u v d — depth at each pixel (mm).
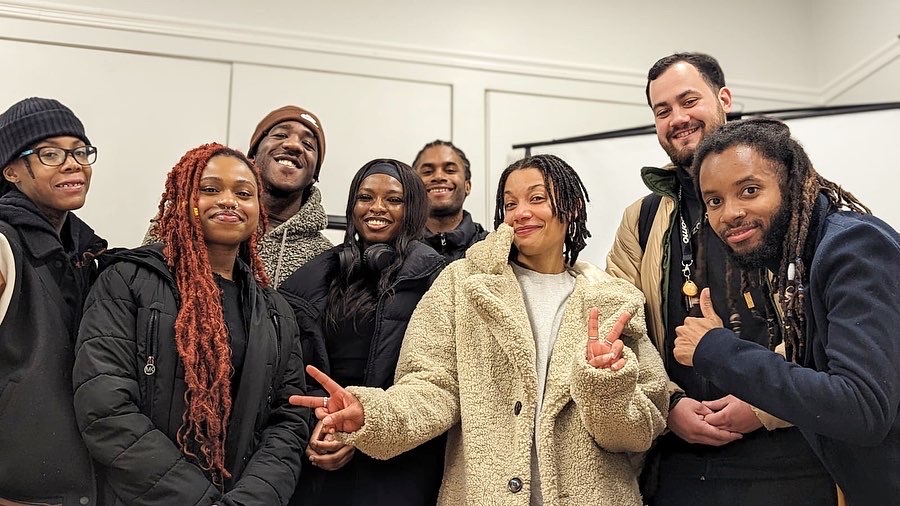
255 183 1837
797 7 3994
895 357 1310
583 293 1774
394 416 1586
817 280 1432
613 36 3766
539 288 1853
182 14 3287
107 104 3117
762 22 3963
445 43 3564
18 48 3070
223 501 1497
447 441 1794
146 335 1572
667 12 3854
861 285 1359
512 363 1686
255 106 3273
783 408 1374
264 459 1595
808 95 3914
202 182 1763
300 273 2051
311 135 2549
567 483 1615
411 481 1778
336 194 3273
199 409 1561
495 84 3562
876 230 1400
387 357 1869
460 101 3502
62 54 3111
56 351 1595
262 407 1661
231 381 1660
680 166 1987
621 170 3129
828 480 1647
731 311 1788
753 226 1505
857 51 3723
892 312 1333
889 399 1298
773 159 1509
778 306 1715
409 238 2057
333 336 1919
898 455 1392
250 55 3312
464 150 3459
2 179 1820
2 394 1535
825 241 1438
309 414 1752
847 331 1340
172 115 3180
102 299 1593
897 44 3461
